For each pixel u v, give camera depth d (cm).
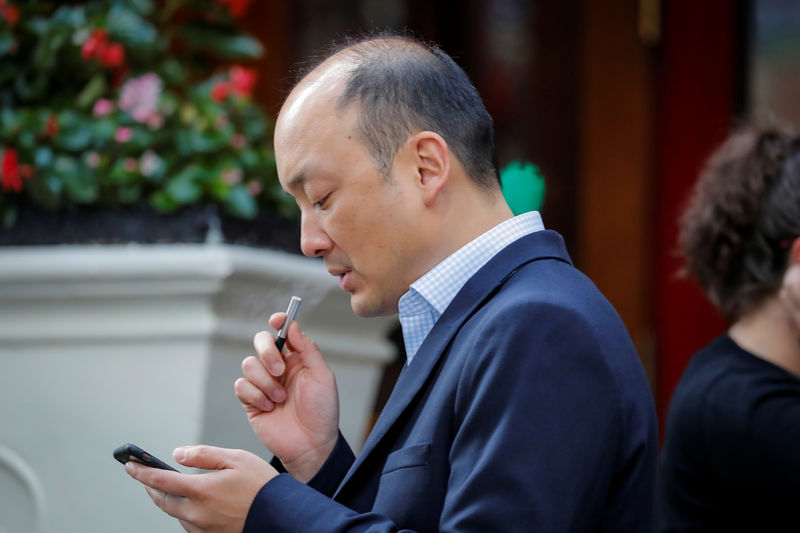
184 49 1050
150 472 365
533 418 337
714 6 1243
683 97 1252
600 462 340
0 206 686
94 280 632
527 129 1309
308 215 398
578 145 1291
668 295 1249
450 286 390
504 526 325
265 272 638
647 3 1266
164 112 724
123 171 683
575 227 1291
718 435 469
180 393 637
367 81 391
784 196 488
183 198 675
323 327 695
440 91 397
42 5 757
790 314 473
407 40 416
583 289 373
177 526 641
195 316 635
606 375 346
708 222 514
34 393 658
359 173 386
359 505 378
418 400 374
